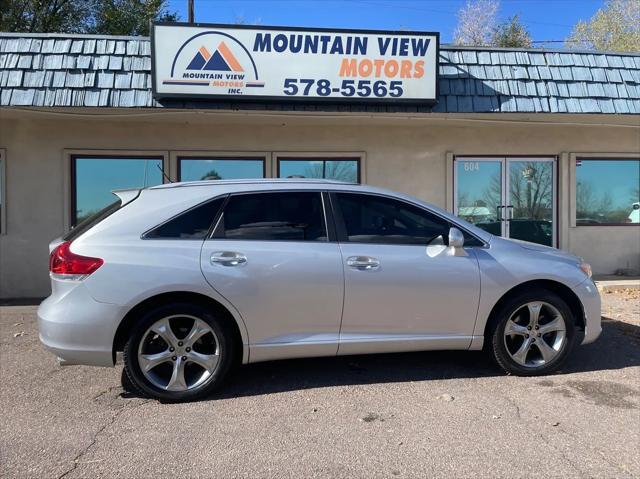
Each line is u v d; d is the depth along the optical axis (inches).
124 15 828.0
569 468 120.0
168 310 154.0
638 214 378.0
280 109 293.4
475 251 173.3
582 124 356.2
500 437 134.7
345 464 122.3
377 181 355.9
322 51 290.0
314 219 167.3
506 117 327.0
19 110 291.7
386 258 165.3
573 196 369.1
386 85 294.5
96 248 152.9
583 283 179.5
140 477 117.3
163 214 159.6
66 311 149.9
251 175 347.9
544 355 176.9
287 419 145.9
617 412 149.3
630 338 223.9
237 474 118.3
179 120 328.2
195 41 282.8
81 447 131.0
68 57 286.8
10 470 120.1
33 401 160.1
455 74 309.9
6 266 325.4
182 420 145.8
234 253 157.8
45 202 327.6
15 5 761.0
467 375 179.8
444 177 360.2
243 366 189.3
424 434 136.6
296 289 159.8
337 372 183.2
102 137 331.3
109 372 185.9
